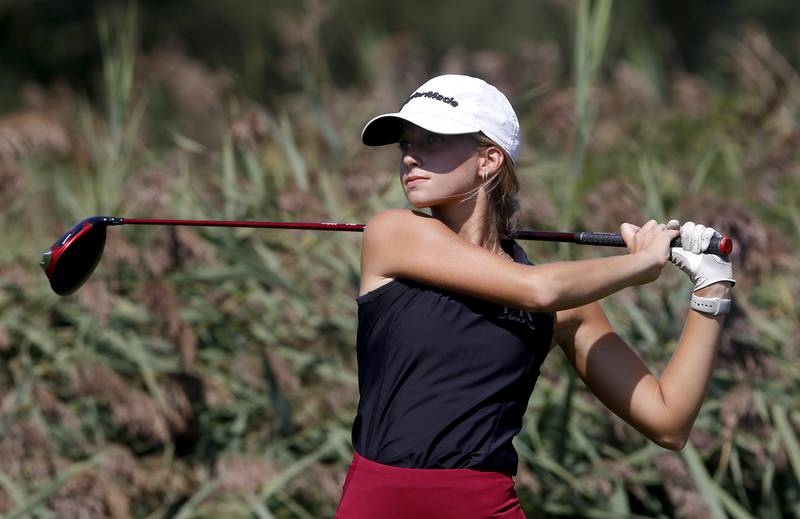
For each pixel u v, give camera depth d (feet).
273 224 43.09
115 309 66.44
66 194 76.07
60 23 237.25
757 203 78.84
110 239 65.82
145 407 61.72
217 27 231.30
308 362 67.72
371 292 38.60
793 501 64.03
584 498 63.26
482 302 37.81
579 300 37.01
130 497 62.28
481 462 37.24
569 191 72.54
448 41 243.81
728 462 64.59
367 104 99.19
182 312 68.33
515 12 244.01
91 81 230.07
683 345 39.63
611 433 66.03
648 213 70.23
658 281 67.97
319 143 85.87
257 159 78.54
